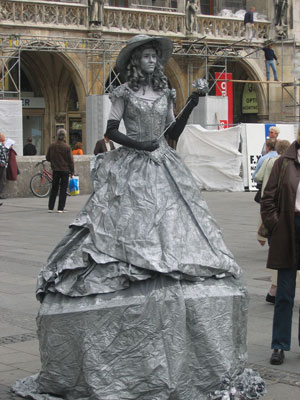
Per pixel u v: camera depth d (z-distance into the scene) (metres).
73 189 25.45
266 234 6.39
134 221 5.15
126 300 4.90
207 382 5.02
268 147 10.98
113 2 34.66
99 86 32.97
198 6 35.16
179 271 4.97
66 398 5.12
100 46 32.28
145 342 4.86
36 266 11.24
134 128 5.52
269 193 6.31
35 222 17.52
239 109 39.62
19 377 5.91
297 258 6.31
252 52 34.81
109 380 4.87
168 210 5.25
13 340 7.11
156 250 5.04
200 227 5.31
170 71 35.00
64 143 19.66
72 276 5.12
